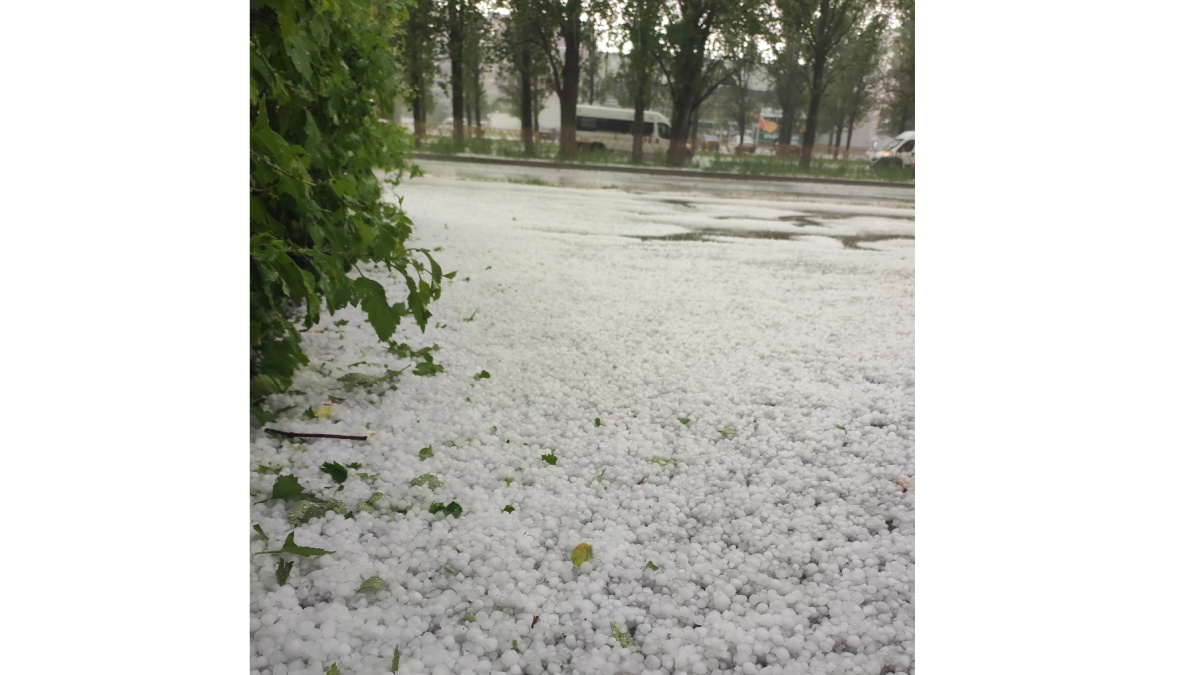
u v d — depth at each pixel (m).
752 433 2.87
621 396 3.19
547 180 16.53
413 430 2.70
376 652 1.59
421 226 7.71
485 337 3.97
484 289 5.07
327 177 3.54
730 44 22.38
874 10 21.89
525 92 23.73
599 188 15.25
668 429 2.86
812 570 1.99
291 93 2.76
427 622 1.70
